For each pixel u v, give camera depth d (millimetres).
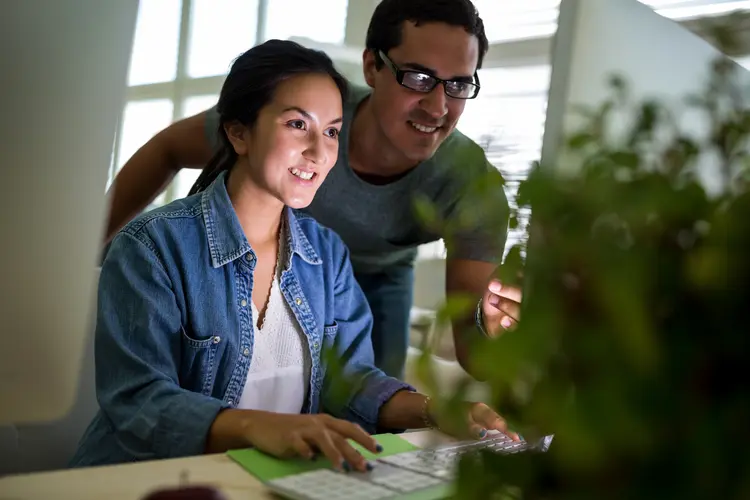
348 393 525
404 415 1179
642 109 480
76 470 758
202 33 4359
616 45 753
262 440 886
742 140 488
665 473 401
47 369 572
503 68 2693
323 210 1703
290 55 1252
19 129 523
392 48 1542
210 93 4336
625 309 390
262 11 4016
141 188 1900
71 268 562
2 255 530
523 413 438
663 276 414
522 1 2650
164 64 4543
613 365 398
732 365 407
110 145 568
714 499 393
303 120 1233
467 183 474
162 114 4566
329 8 3646
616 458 406
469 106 1589
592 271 406
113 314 1128
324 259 1383
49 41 528
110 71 557
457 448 895
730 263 405
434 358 445
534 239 431
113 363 1102
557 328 408
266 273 1288
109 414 1073
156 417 1015
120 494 697
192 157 1885
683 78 854
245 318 1232
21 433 1205
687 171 456
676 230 427
